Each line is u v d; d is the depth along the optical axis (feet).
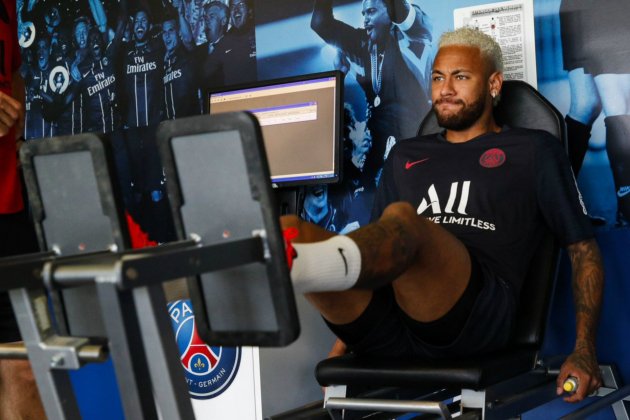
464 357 6.27
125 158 11.73
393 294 6.47
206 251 3.77
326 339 8.66
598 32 8.82
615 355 8.70
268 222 3.99
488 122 7.89
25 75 12.56
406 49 9.84
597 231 8.84
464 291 6.06
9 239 8.00
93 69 12.00
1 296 7.72
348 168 10.17
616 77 8.75
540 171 7.16
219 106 10.14
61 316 4.62
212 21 11.07
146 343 3.88
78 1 12.10
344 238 4.92
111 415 9.05
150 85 11.54
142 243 11.40
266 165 3.95
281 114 9.73
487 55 7.88
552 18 9.05
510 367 6.17
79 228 4.47
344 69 10.23
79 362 4.19
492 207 7.14
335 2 10.27
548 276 6.98
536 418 9.08
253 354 7.89
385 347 6.45
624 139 8.71
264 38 10.72
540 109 7.89
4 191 7.90
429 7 9.68
